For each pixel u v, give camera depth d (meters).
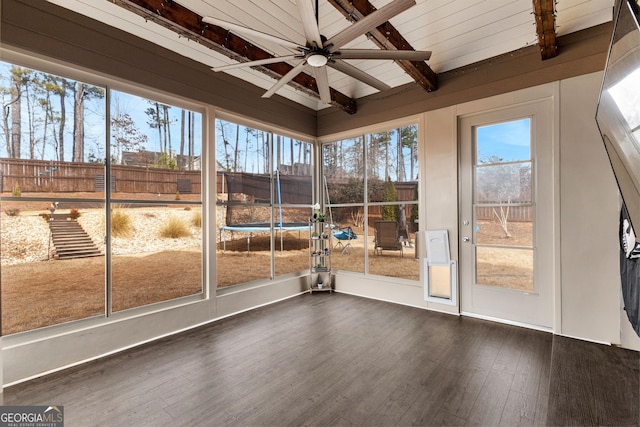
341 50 2.18
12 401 2.06
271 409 1.97
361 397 2.08
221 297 3.68
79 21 2.62
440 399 2.05
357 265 4.74
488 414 1.89
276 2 2.62
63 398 2.09
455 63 3.60
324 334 3.14
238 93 3.93
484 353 2.68
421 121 3.99
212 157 3.63
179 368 2.48
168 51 3.22
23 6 2.34
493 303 3.49
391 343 2.91
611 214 2.76
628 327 2.67
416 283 4.06
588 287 2.87
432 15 2.77
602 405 1.87
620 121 1.46
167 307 3.23
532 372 2.36
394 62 3.52
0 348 1.74
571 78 2.95
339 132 4.88
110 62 2.79
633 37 1.18
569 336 2.96
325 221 4.85
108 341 2.74
